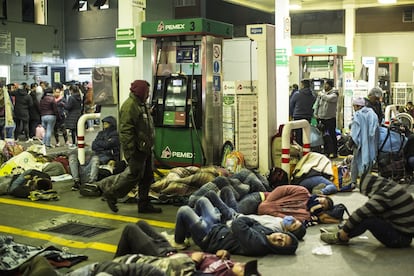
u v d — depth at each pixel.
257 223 5.36
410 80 22.14
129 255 3.99
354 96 15.18
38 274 3.41
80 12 23.52
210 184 6.32
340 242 5.45
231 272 4.09
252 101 9.27
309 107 11.84
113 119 9.16
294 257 5.11
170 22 8.95
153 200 7.50
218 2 24.97
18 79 21.69
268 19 25.38
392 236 5.27
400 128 8.65
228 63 13.09
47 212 7.07
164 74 9.43
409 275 4.63
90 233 6.10
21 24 21.77
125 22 9.90
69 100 14.34
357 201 7.55
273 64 9.26
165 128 9.21
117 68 9.91
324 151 11.72
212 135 9.07
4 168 9.12
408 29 22.08
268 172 8.44
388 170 8.30
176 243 5.38
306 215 6.19
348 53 20.34
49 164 9.25
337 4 20.42
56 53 23.47
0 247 4.84
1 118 13.73
